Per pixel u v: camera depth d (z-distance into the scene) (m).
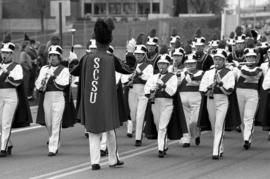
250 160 13.76
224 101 13.77
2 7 68.75
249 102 15.20
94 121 12.14
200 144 16.08
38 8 65.69
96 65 12.16
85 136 17.45
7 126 14.21
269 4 66.12
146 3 76.25
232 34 21.64
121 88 14.73
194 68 15.67
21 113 14.45
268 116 15.08
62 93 14.36
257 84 15.23
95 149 12.46
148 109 14.41
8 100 14.12
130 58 13.38
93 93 12.14
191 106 15.67
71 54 15.62
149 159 13.83
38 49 26.36
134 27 50.47
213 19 52.56
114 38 48.09
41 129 18.91
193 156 14.25
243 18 58.09
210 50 18.73
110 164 12.82
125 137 17.25
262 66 15.70
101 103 12.12
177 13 78.06
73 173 12.22
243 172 12.36
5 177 11.89
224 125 13.98
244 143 15.28
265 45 19.20
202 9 79.81
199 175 12.03
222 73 13.65
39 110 14.56
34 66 23.98
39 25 64.31
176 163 13.33
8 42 14.24
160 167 12.85
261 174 12.16
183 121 14.10
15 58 27.25
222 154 14.29
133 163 13.30
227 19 42.22
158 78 13.95
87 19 70.81
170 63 14.57
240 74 15.22
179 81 14.11
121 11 75.56
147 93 13.99
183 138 15.66
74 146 15.74
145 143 16.16
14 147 15.63
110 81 12.24
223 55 13.74
